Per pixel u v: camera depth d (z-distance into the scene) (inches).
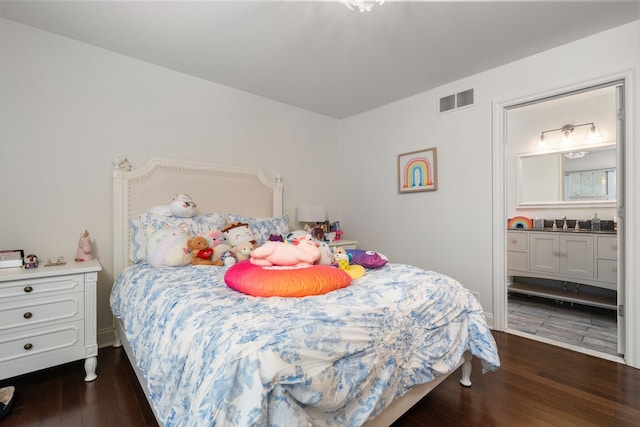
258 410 31.8
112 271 93.9
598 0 71.0
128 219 95.0
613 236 121.9
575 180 144.9
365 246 148.8
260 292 52.4
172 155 105.8
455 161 115.9
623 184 83.9
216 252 88.7
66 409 62.4
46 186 84.0
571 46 89.4
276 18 77.6
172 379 43.1
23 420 58.8
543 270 141.6
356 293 54.5
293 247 65.3
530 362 83.0
